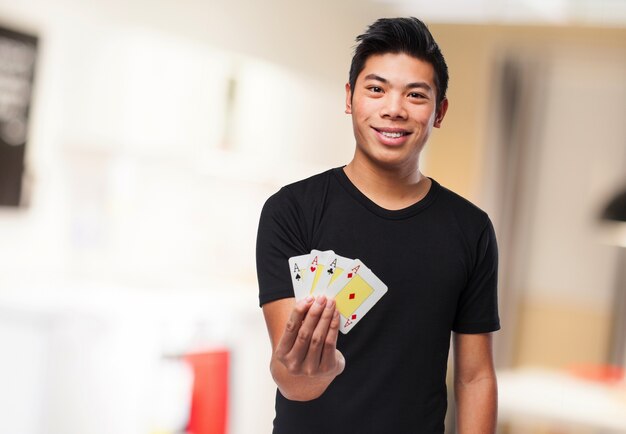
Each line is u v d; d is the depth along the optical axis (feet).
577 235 20.71
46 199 13.91
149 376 12.30
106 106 14.90
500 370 20.65
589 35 20.74
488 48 21.43
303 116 19.70
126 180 15.26
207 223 17.42
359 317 5.43
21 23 13.14
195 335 13.01
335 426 5.52
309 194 5.70
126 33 15.15
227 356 13.57
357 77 5.54
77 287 13.00
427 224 5.68
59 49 13.94
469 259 5.76
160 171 16.11
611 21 20.52
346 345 5.52
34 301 11.92
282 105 18.97
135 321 12.09
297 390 5.31
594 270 20.48
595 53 20.70
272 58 18.48
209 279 16.16
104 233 14.94
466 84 21.56
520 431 19.65
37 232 13.78
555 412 13.98
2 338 12.07
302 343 4.94
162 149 16.01
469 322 5.92
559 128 20.98
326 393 5.53
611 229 20.26
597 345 20.34
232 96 17.49
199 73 16.70
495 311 5.97
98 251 14.89
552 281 20.80
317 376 5.07
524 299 20.95
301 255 5.51
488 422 5.92
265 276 5.61
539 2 19.86
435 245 5.65
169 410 12.60
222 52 17.16
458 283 5.70
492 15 21.17
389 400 5.53
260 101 18.30
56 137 14.03
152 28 15.64
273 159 18.86
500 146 21.25
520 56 21.21
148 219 15.92
